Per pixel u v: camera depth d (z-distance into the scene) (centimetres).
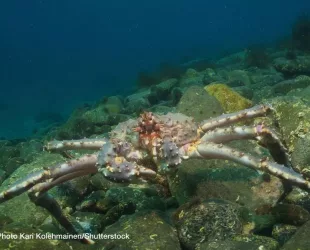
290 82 211
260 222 94
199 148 95
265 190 103
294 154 111
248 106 165
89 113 269
